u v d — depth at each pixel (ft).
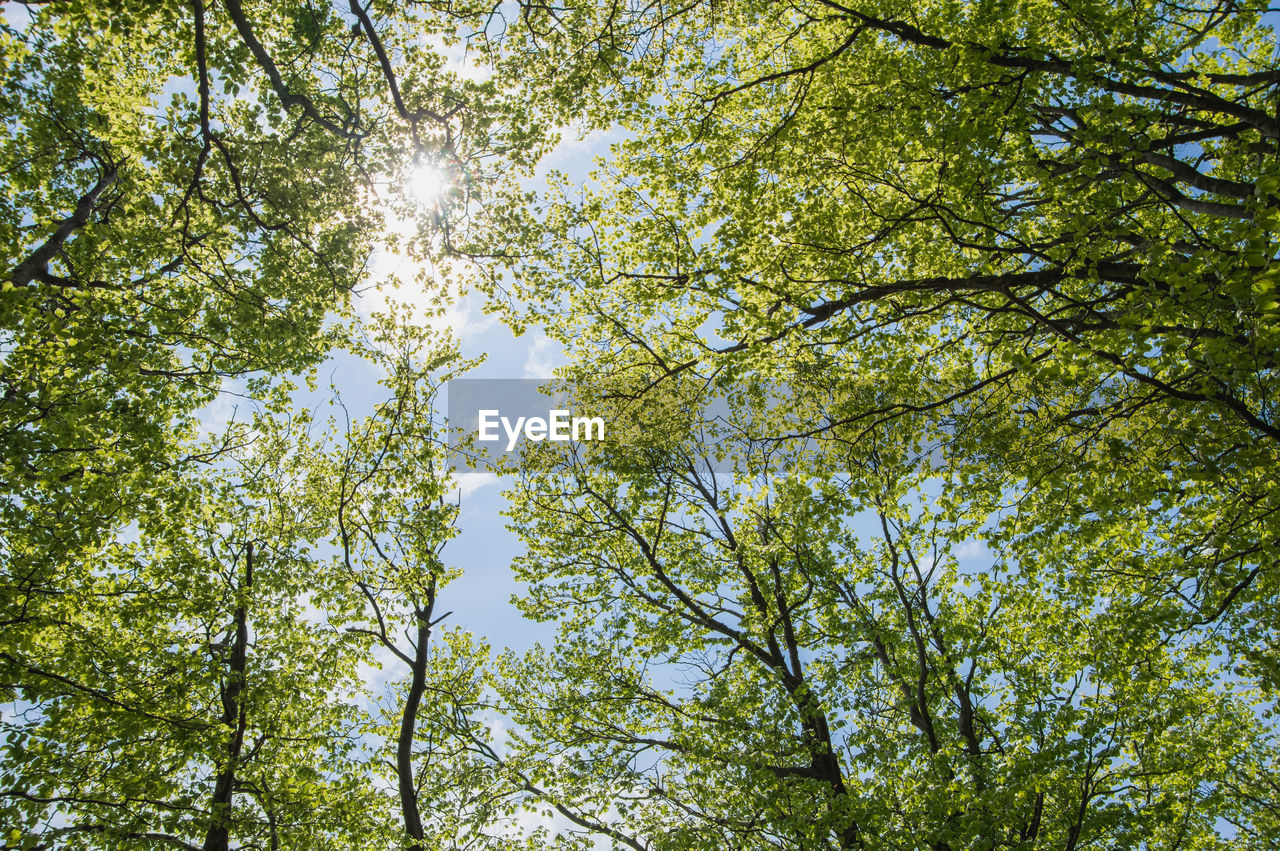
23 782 31.55
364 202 39.42
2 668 29.30
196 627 46.42
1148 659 35.73
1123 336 23.95
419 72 38.83
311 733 47.32
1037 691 43.73
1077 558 36.35
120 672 35.88
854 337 36.88
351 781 46.24
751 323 37.99
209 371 40.40
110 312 33.63
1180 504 31.14
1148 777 41.68
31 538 30.30
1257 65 36.58
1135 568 33.19
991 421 33.68
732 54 43.65
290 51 35.45
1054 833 41.78
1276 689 33.88
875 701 47.32
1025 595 38.37
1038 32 29.43
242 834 40.81
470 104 38.17
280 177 36.73
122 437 32.58
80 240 35.32
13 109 35.27
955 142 29.60
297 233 37.83
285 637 49.16
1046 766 37.93
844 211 36.94
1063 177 28.99
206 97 28.96
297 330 41.57
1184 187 32.53
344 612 50.14
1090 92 28.53
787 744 45.65
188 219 35.76
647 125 43.16
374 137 37.47
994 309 31.12
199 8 26.78
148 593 35.96
